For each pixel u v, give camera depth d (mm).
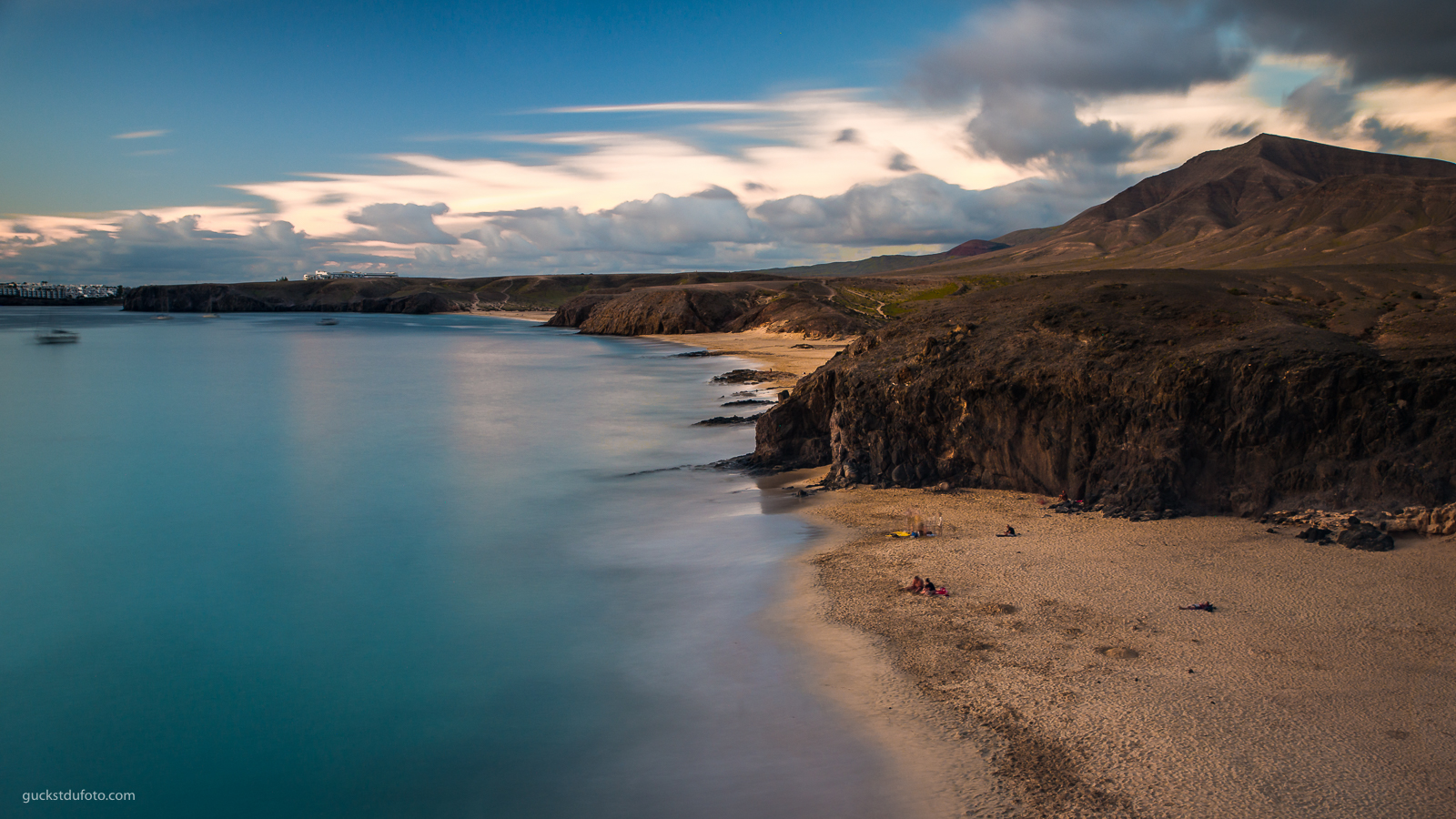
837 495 35344
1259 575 22969
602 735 16875
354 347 141625
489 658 20797
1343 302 38188
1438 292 37438
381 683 19734
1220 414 30594
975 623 20656
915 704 17078
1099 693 17031
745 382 81312
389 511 35812
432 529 32781
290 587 26625
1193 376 30844
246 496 38688
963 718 16438
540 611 23750
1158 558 24844
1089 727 15812
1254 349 31312
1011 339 38062
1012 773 14625
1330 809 13234
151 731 18078
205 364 108625
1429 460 27281
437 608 24391
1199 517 29438
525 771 15836
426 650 21516
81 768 16797
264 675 20438
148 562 29422
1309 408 29250
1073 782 14258
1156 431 31297
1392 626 19438
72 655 21922
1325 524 27000
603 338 168375
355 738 17422
